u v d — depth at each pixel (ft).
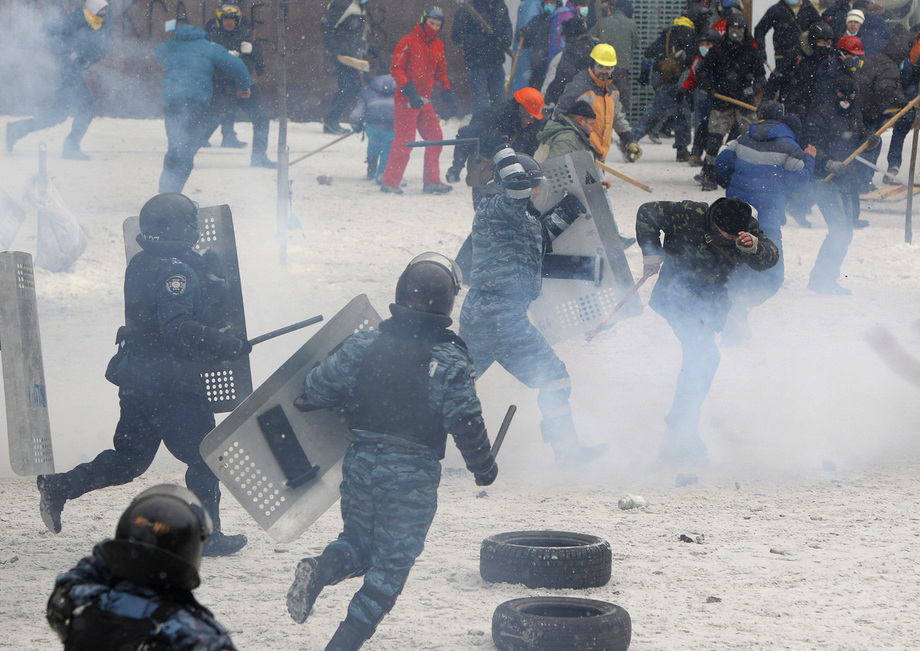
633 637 56.13
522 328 84.89
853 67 174.91
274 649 54.60
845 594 62.95
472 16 249.14
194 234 67.26
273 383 54.70
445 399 49.57
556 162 95.91
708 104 244.42
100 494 82.07
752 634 56.70
